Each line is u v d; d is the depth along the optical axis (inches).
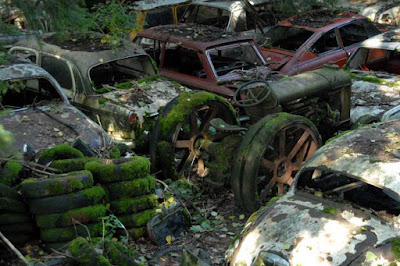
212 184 280.2
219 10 522.6
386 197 201.3
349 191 208.8
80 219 219.6
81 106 340.2
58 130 285.7
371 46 390.6
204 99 294.2
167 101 336.5
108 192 238.7
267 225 188.4
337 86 299.0
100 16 403.9
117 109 320.5
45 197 217.2
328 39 461.4
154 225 241.8
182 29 430.6
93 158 248.7
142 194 243.0
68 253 198.4
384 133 216.7
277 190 279.9
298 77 296.0
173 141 292.0
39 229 226.2
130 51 368.5
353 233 174.4
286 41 470.3
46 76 316.8
